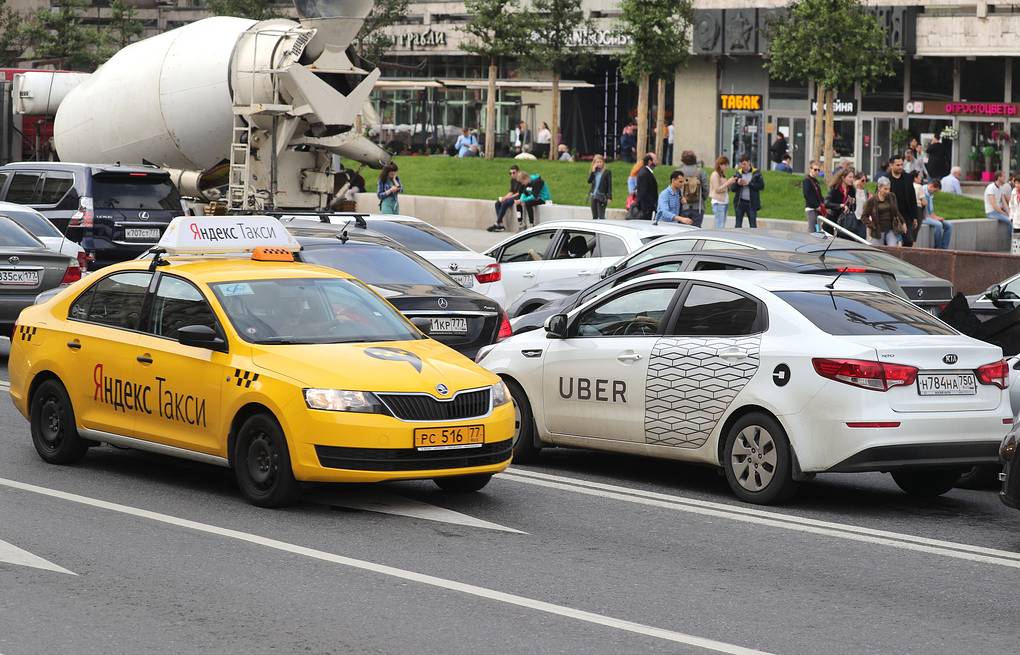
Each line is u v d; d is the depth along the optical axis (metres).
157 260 21.91
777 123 105.44
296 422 19.06
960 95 96.94
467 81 99.44
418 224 35.47
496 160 91.12
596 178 64.88
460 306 28.11
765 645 13.85
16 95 61.31
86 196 44.81
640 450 22.28
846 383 19.81
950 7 93.81
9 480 21.53
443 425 19.30
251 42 47.28
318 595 15.38
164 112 49.25
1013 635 14.38
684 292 22.12
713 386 21.20
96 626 14.16
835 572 16.98
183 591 15.49
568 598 15.48
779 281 21.53
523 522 19.48
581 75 117.38
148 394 21.08
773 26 86.50
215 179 50.75
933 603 15.59
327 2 46.16
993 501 22.05
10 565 16.52
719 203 61.38
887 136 100.31
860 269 27.39
